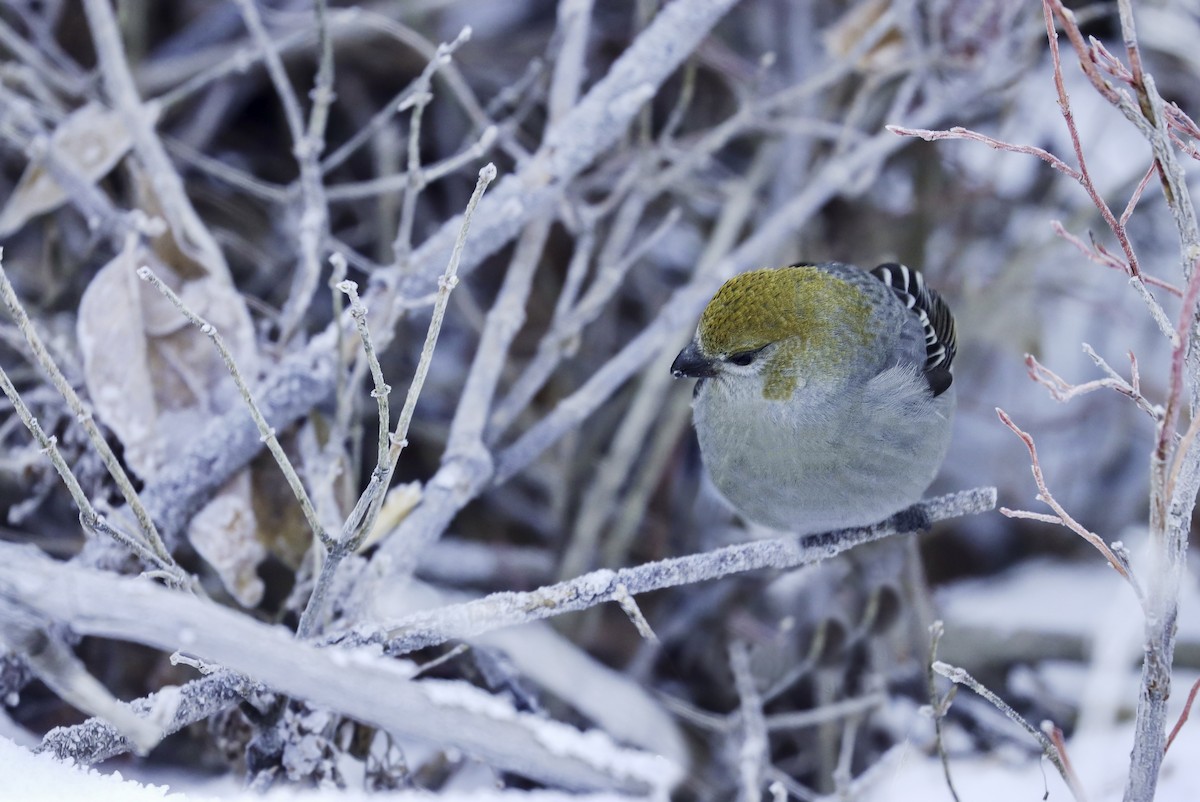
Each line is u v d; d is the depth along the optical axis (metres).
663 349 9.84
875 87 10.54
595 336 11.01
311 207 8.20
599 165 11.40
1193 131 5.47
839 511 7.14
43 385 8.17
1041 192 12.09
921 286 7.99
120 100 8.55
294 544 7.69
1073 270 11.92
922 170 11.45
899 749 7.98
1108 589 10.67
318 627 6.98
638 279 11.33
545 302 11.12
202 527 7.53
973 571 11.43
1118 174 12.06
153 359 7.91
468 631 5.77
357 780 7.21
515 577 9.91
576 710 7.92
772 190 11.41
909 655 9.44
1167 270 12.02
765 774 7.86
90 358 7.73
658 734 7.82
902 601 9.41
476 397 8.03
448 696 5.41
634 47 8.45
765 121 9.96
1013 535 11.53
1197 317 5.16
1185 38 11.66
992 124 11.98
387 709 5.19
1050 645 9.73
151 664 8.05
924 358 7.26
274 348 8.34
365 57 11.32
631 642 9.51
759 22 11.77
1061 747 5.70
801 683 9.33
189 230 8.25
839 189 10.03
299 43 10.55
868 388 6.95
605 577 6.00
